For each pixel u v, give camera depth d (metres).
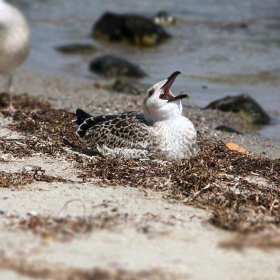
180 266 8.03
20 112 16.52
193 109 18.55
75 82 21.91
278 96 20.81
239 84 21.89
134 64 23.44
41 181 11.29
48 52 26.33
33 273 7.73
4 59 17.48
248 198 10.81
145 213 9.90
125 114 13.52
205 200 10.70
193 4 33.53
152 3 34.12
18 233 8.87
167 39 27.91
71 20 31.53
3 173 11.62
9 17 17.33
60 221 9.26
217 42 27.11
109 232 8.97
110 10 33.19
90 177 11.65
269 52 25.56
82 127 13.69
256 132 17.36
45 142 13.76
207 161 12.66
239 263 8.22
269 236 9.02
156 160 12.47
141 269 7.89
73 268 7.86
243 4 32.97
